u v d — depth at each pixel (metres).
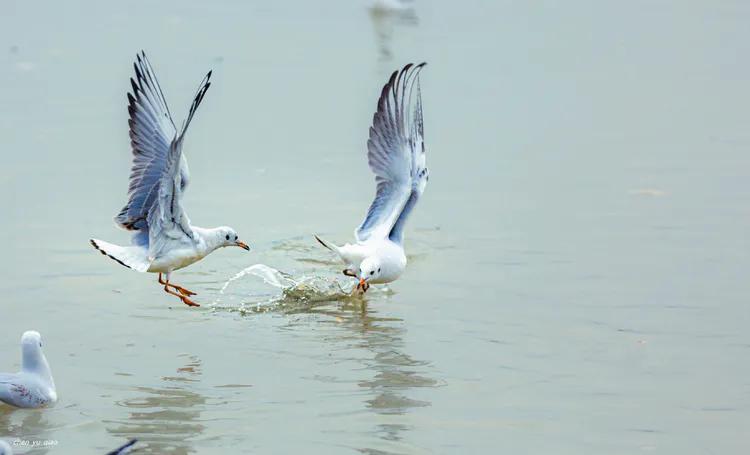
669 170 20.44
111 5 35.56
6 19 33.03
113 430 10.95
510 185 19.70
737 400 11.66
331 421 11.16
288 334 13.75
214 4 36.47
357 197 19.00
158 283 15.43
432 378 12.31
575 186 19.61
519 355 12.94
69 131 22.52
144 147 13.44
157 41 30.97
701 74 28.05
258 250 16.58
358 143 22.30
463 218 18.03
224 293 15.14
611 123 23.81
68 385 12.11
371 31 33.06
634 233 17.19
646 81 27.39
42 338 13.38
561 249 16.55
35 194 18.72
